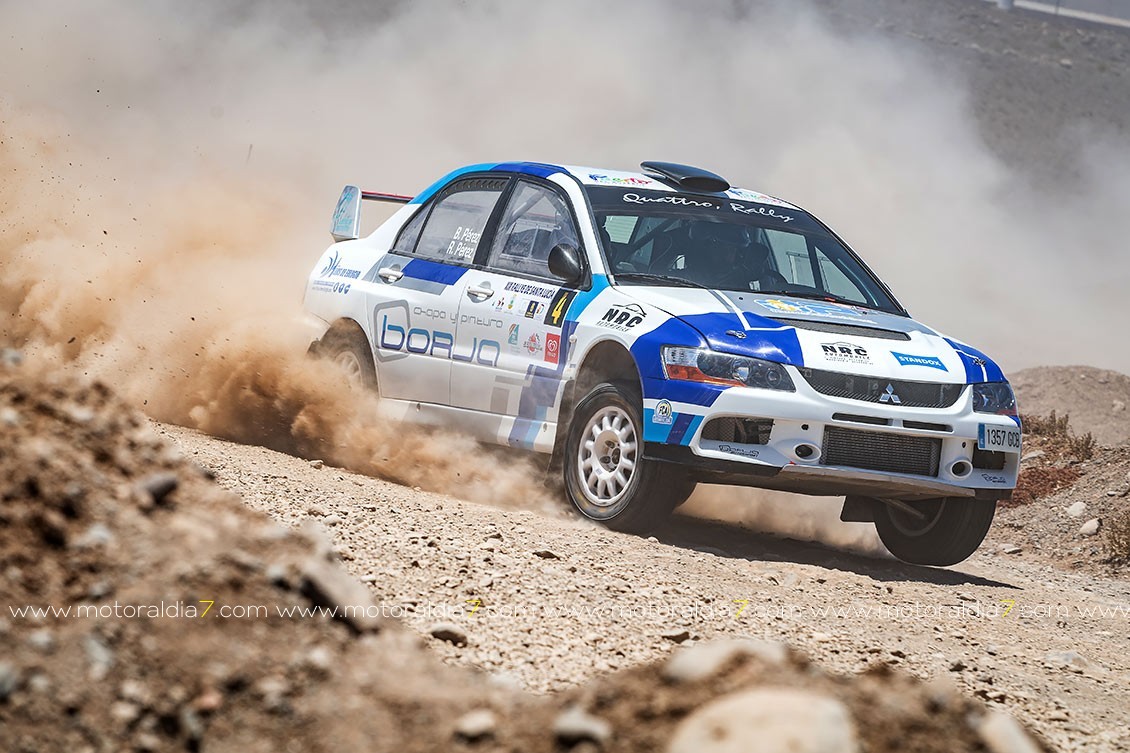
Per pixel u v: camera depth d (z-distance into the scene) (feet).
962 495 84.84
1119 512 128.16
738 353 80.38
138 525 39.52
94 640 35.55
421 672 37.99
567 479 86.07
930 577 88.53
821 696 34.45
